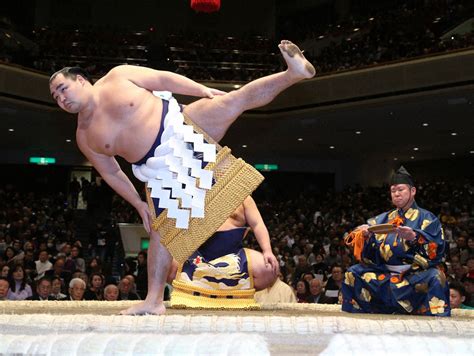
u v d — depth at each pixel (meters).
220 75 15.61
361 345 1.62
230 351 1.55
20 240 11.69
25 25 18.59
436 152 18.22
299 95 14.55
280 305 3.86
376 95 13.59
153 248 2.57
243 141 16.95
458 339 1.69
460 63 12.55
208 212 2.54
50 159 18.11
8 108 13.91
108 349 1.62
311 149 17.91
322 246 10.80
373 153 18.42
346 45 15.95
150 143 2.55
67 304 3.79
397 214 3.20
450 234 11.41
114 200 15.77
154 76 2.62
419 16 15.52
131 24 19.50
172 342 1.61
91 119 2.58
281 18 20.09
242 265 3.32
